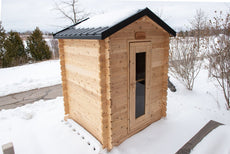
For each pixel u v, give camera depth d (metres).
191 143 2.51
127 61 2.65
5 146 1.96
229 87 4.24
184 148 2.40
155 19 2.76
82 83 3.05
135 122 3.08
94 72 2.63
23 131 3.48
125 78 2.69
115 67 2.48
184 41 5.74
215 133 2.46
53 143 3.02
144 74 3.04
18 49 13.58
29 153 2.80
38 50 14.46
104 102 2.57
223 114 3.98
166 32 3.23
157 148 2.78
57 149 2.85
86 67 2.82
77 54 3.02
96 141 2.85
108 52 2.32
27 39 14.45
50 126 3.62
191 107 4.39
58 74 9.29
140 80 2.99
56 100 5.33
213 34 5.15
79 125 3.44
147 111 3.30
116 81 2.55
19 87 6.98
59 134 3.29
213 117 3.84
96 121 2.87
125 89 2.74
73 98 3.53
